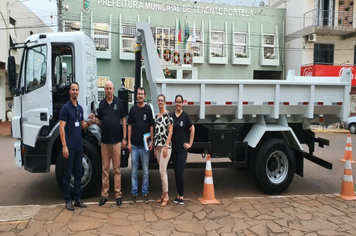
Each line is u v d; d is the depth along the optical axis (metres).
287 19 21.34
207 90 5.39
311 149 6.43
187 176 6.96
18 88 5.13
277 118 5.68
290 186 6.40
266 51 21.45
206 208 4.67
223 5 20.28
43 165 5.10
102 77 18.41
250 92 5.54
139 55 5.86
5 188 5.92
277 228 4.00
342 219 4.34
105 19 18.11
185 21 19.69
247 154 5.85
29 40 5.09
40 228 3.84
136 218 4.22
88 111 5.30
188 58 18.83
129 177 6.71
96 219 4.15
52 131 5.05
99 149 5.36
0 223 3.96
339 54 20.30
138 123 4.72
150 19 18.94
